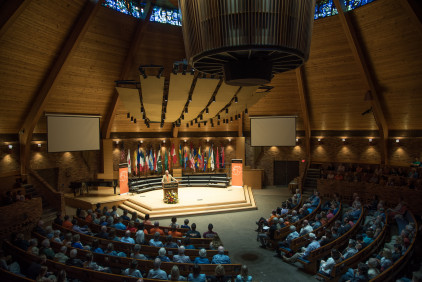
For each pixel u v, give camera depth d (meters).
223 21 6.33
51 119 17.56
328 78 18.95
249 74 7.15
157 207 16.33
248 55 6.90
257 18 6.23
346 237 11.02
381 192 17.45
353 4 15.26
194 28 6.80
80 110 18.84
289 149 23.78
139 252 8.71
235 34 6.30
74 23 14.22
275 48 6.38
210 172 24.17
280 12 6.29
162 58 18.64
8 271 7.04
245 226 14.73
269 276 9.77
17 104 15.17
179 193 19.91
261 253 11.62
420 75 15.48
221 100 13.59
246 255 11.45
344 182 19.25
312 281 9.44
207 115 17.30
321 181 20.20
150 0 16.17
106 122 20.39
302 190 21.45
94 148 20.00
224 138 24.33
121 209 17.59
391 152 19.62
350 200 18.98
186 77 10.01
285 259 10.84
